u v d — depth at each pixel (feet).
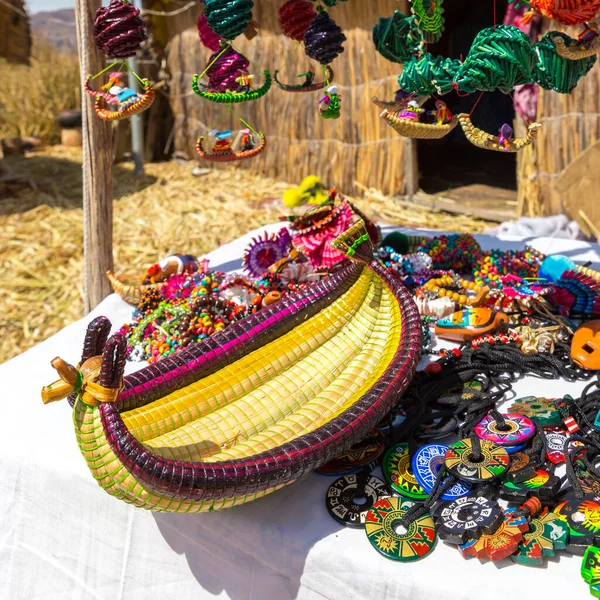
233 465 5.04
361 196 23.07
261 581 5.64
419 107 6.72
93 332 5.03
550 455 5.96
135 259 19.35
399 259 9.34
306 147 24.04
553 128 18.16
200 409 6.18
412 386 7.02
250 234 12.62
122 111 7.20
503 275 9.36
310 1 7.43
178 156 28.02
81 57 9.53
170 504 4.87
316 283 7.37
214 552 5.84
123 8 7.01
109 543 6.37
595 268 10.55
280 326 6.91
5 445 6.86
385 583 5.12
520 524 5.17
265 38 23.65
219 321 8.27
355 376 6.63
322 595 5.38
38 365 8.46
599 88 17.17
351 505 5.69
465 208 20.92
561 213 18.52
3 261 19.51
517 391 7.16
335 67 22.24
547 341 7.63
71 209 22.75
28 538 6.79
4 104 31.58
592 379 7.27
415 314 6.73
